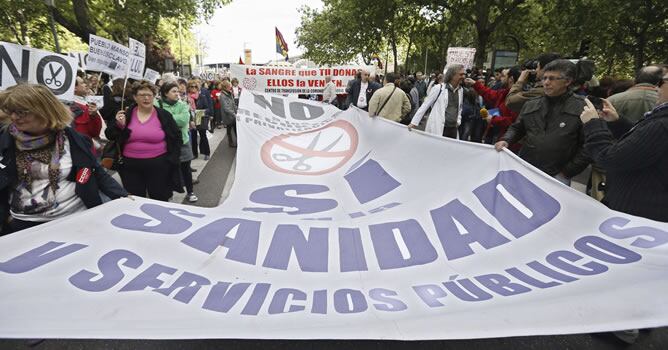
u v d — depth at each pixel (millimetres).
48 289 1754
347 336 1427
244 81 11734
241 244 2424
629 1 15656
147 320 1567
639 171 2402
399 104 6414
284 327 1513
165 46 29016
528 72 4223
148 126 3652
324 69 11758
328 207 3643
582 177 6875
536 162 3062
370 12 24625
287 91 11836
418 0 21297
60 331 1446
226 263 2211
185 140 5137
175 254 2213
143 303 1710
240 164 4645
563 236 2273
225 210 2854
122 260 2070
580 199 2400
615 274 1822
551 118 2994
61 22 16359
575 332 1437
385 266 2266
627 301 1602
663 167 2293
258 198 3916
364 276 2148
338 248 2482
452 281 2037
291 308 1737
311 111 6262
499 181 2900
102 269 1973
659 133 2174
